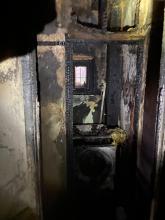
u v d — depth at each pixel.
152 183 4.14
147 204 4.38
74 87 5.47
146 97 4.33
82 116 5.56
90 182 5.37
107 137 5.15
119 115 5.41
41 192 3.89
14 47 3.14
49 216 4.85
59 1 4.02
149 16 4.07
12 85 3.20
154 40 3.97
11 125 3.27
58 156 4.64
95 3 4.57
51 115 4.44
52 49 4.20
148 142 4.28
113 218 5.23
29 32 3.25
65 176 4.76
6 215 3.41
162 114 3.85
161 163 4.03
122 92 5.21
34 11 3.66
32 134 3.52
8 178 3.35
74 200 5.02
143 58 4.33
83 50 5.25
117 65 5.17
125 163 5.13
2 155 3.23
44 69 4.25
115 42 4.38
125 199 5.29
